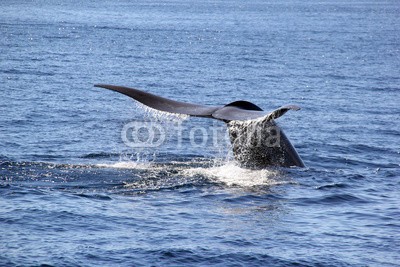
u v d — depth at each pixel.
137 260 33.44
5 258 32.88
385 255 35.22
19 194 43.12
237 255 34.50
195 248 35.22
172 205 42.22
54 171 48.38
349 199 45.56
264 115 43.16
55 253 33.84
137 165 50.97
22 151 61.94
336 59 178.75
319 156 63.62
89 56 166.38
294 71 149.12
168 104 45.59
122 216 39.88
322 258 34.56
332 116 92.31
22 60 149.25
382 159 64.12
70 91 108.12
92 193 43.81
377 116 93.25
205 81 127.38
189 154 61.56
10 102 93.06
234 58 174.38
